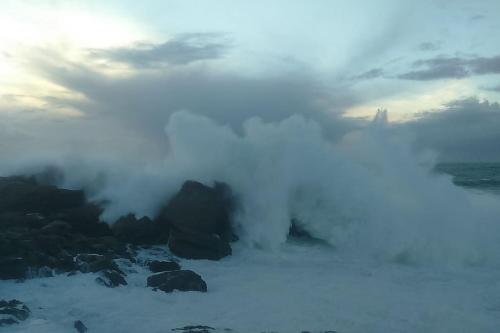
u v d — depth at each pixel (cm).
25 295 1028
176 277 1107
